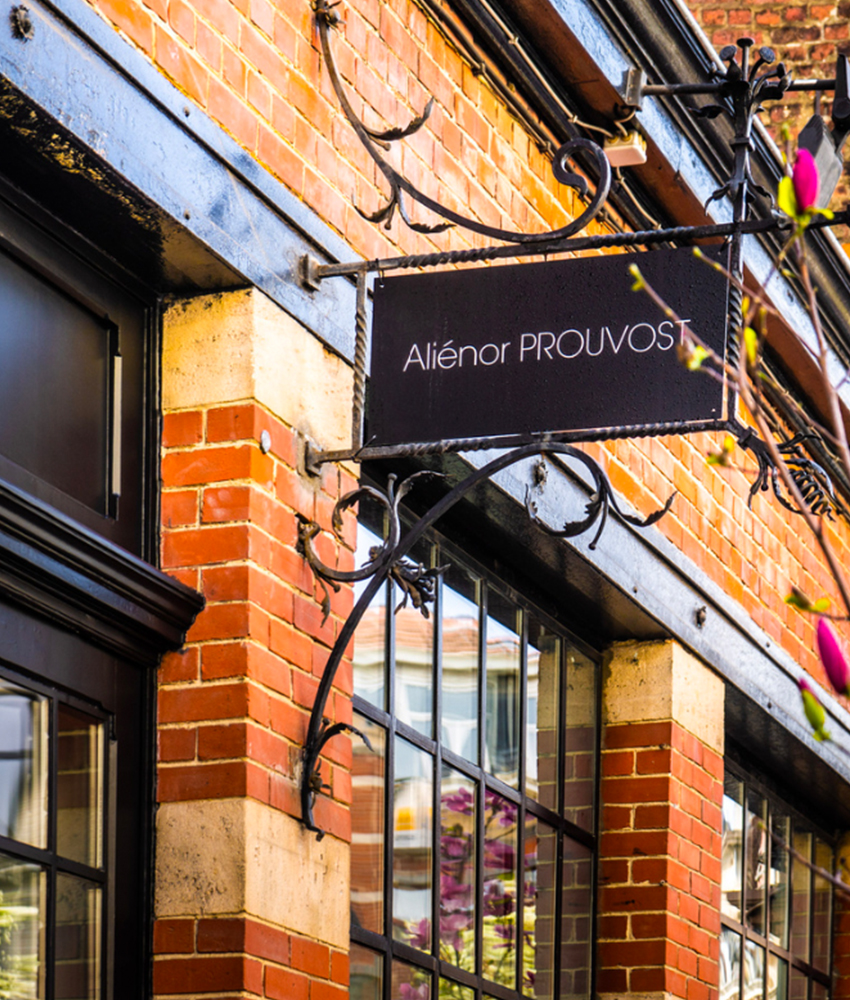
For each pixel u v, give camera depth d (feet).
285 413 12.74
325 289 13.50
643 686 19.83
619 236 12.07
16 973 10.39
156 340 12.67
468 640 16.99
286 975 11.68
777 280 22.03
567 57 17.46
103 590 11.37
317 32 13.92
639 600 18.90
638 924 19.03
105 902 11.27
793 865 25.02
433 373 12.44
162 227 11.80
